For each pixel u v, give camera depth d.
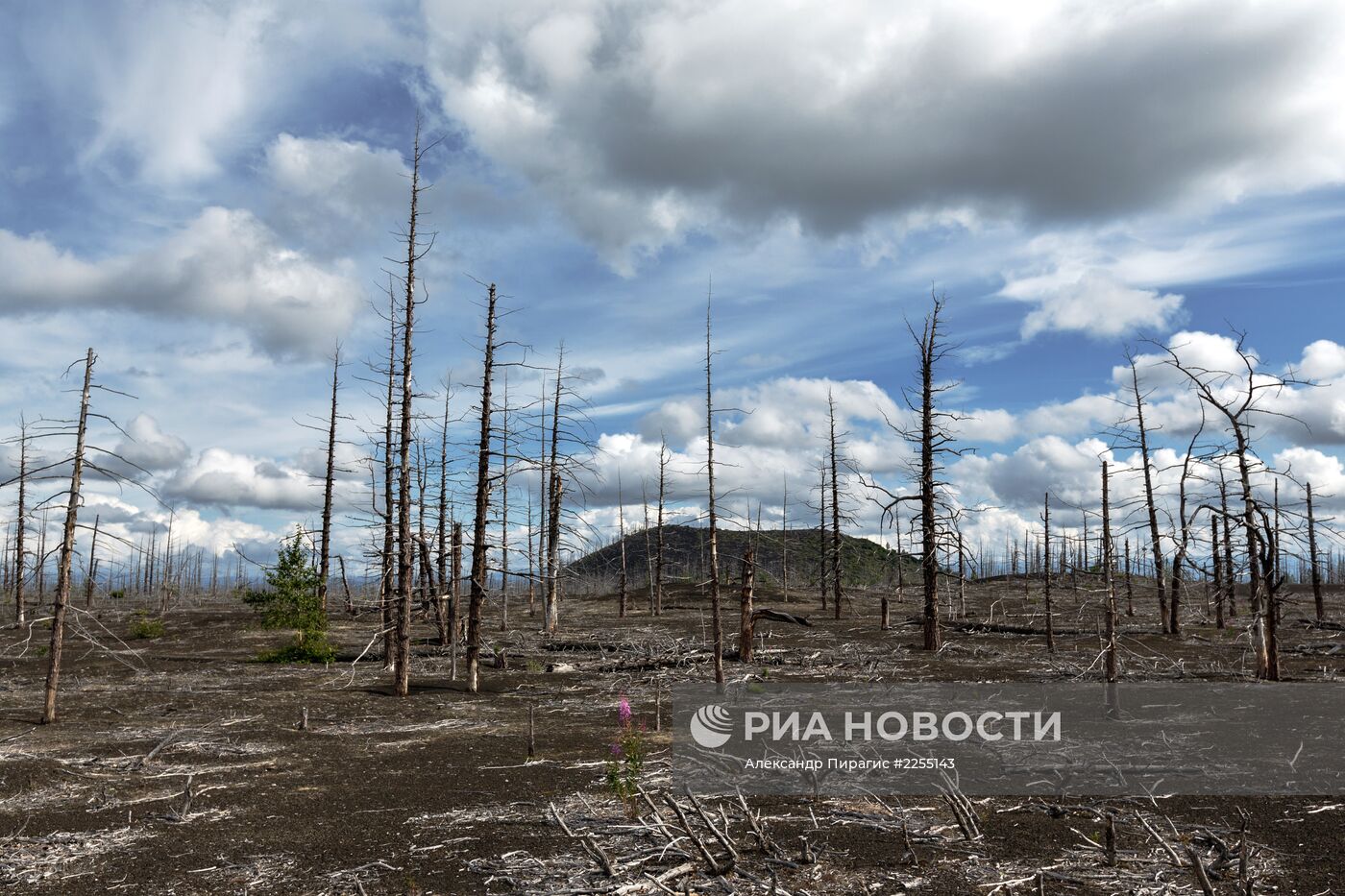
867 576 67.44
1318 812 10.95
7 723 18.30
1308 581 62.28
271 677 26.28
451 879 9.06
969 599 54.25
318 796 12.47
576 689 23.78
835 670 26.02
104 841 10.38
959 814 10.28
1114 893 8.34
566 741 16.42
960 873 8.95
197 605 62.53
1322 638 33.88
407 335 23.44
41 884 9.04
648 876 8.80
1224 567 23.83
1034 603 51.47
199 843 10.33
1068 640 34.47
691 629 40.34
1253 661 27.08
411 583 23.16
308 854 9.93
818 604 54.25
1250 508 22.39
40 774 13.32
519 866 9.30
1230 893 8.28
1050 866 9.08
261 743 16.31
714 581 23.47
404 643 22.89
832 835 10.30
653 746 15.71
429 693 23.02
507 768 14.17
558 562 37.72
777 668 26.98
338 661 31.16
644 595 60.19
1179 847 9.58
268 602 31.53
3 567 58.00
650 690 23.25
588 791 12.59
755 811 11.39
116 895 8.74
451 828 10.85
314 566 33.38
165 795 12.45
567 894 8.45
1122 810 11.26
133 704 20.97
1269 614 22.98
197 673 27.27
